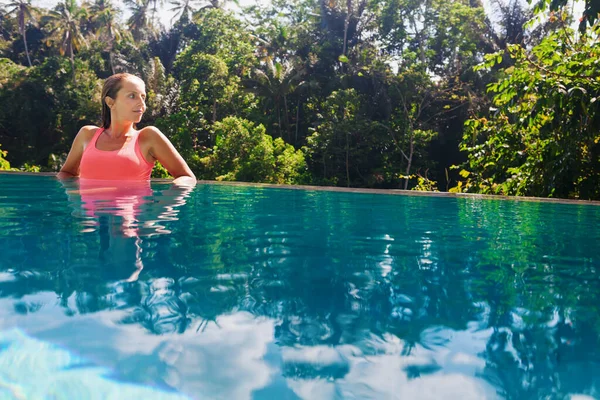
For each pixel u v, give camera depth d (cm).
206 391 45
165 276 85
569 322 66
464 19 2102
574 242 136
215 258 102
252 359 51
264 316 66
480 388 46
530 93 597
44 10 2795
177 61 2545
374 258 108
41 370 48
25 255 99
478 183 762
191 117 2277
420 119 2162
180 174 329
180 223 151
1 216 156
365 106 2102
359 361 52
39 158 2481
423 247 123
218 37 2541
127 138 313
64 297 71
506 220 189
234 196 260
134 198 222
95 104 2438
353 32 2333
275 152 1942
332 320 65
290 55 2322
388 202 258
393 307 72
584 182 614
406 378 48
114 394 43
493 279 91
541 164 644
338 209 213
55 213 165
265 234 136
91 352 52
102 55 2959
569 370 51
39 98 2541
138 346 54
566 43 636
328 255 109
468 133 759
